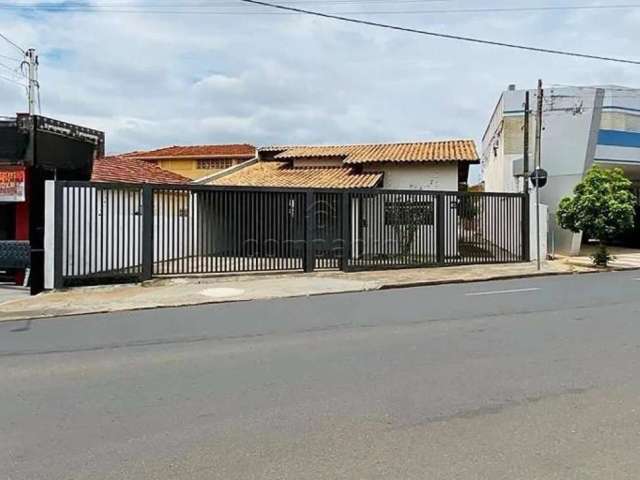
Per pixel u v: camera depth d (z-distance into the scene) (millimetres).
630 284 15109
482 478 3963
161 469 4172
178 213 16188
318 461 4266
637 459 4246
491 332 8875
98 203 15125
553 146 25266
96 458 4387
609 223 19938
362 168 26656
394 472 4062
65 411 5488
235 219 16828
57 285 14680
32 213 14984
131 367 7133
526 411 5285
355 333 9008
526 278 17203
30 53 23406
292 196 17406
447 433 4777
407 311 11094
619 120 25203
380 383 6227
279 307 11984
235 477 4023
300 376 6559
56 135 16938
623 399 5594
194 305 12594
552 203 25188
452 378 6371
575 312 10641
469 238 20172
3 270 16781
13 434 4910
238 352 7848
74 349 8250
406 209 19062
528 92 23922
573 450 4410
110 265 15242
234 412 5379
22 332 9727
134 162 26547
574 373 6508
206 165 48656
